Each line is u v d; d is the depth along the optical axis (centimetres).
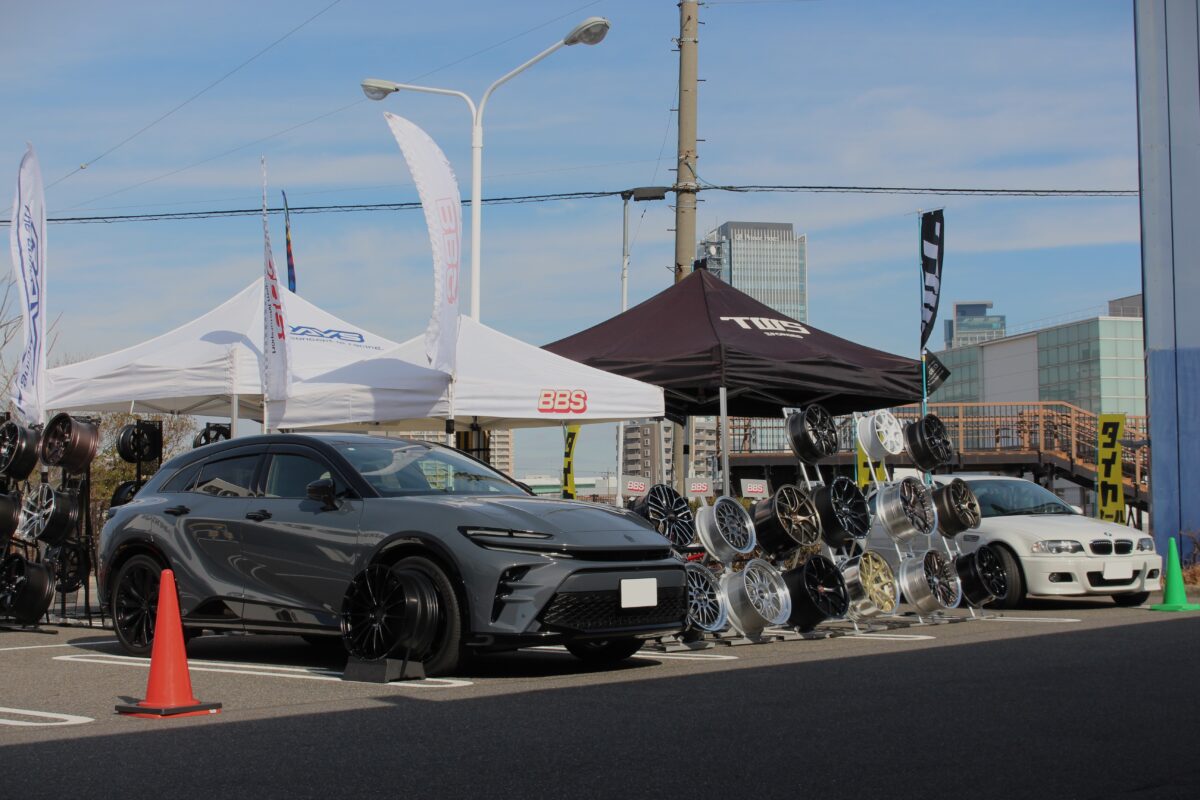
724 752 495
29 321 1276
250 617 809
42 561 1149
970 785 439
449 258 1105
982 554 1140
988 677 700
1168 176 1662
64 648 958
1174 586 1234
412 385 1141
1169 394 1652
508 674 754
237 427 1264
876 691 650
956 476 1452
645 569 735
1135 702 610
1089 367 7262
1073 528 1271
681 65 1847
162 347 1342
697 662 801
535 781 448
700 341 1260
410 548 738
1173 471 1648
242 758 493
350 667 723
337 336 1448
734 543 912
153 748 516
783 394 1545
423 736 534
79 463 1108
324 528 774
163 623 616
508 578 695
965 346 8506
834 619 952
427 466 834
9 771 475
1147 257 1667
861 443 1095
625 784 443
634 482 1530
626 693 652
